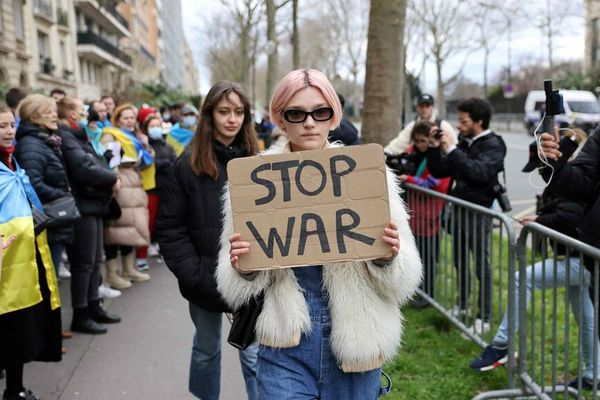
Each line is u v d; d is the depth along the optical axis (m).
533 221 3.47
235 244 2.12
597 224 2.89
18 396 3.57
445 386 3.81
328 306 2.19
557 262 3.31
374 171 2.09
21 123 4.20
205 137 2.98
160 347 4.63
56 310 3.62
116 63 44.88
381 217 2.09
